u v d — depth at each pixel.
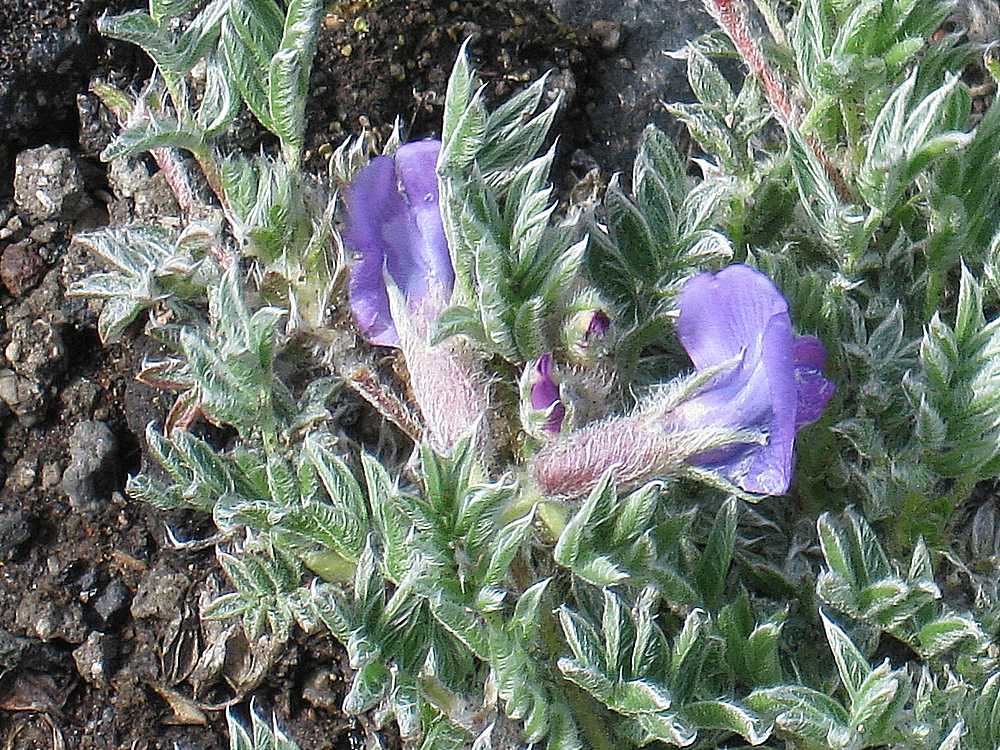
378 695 0.11
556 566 0.12
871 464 0.13
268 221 0.12
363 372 0.13
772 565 0.13
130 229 0.13
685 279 0.13
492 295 0.11
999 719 0.12
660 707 0.11
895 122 0.12
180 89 0.12
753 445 0.11
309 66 0.12
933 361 0.12
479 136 0.11
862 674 0.11
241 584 0.12
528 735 0.11
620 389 0.12
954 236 0.13
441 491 0.11
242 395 0.12
